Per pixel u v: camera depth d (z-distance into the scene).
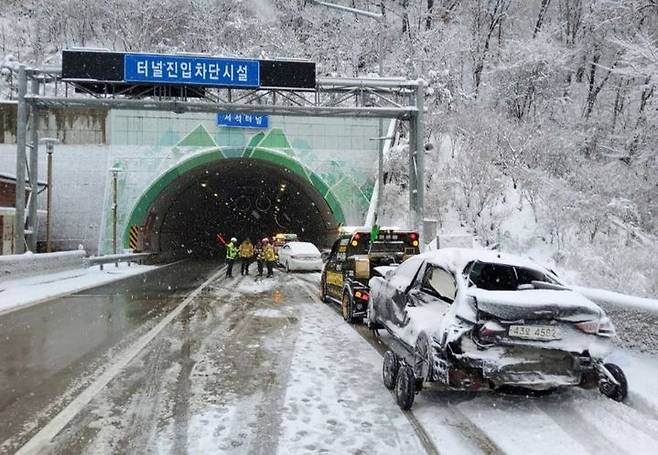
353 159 34.94
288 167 34.56
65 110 33.47
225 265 30.45
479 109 35.16
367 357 8.16
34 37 55.31
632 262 19.17
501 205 29.91
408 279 7.36
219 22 51.38
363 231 13.20
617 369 6.02
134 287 18.12
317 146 34.69
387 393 6.36
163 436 4.98
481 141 31.66
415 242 12.69
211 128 33.94
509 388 6.05
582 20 36.66
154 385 6.60
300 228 57.00
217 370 7.33
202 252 52.34
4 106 33.03
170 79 19.53
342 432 5.13
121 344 9.00
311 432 5.12
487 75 41.62
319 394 6.30
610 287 17.88
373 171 35.06
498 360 5.35
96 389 6.42
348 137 35.00
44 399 6.04
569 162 29.62
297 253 25.47
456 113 35.34
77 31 56.00
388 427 5.27
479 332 5.38
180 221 47.97
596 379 5.62
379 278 8.85
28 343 9.07
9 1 58.34
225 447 4.74
